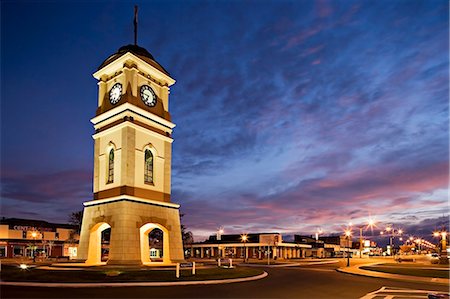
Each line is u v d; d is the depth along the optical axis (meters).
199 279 25.77
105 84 39.06
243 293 21.42
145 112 36.62
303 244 99.50
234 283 26.59
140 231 34.50
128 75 36.62
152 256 79.94
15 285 21.75
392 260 79.06
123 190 33.56
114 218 32.81
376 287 26.02
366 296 21.47
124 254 31.44
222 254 91.12
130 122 34.84
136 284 22.88
